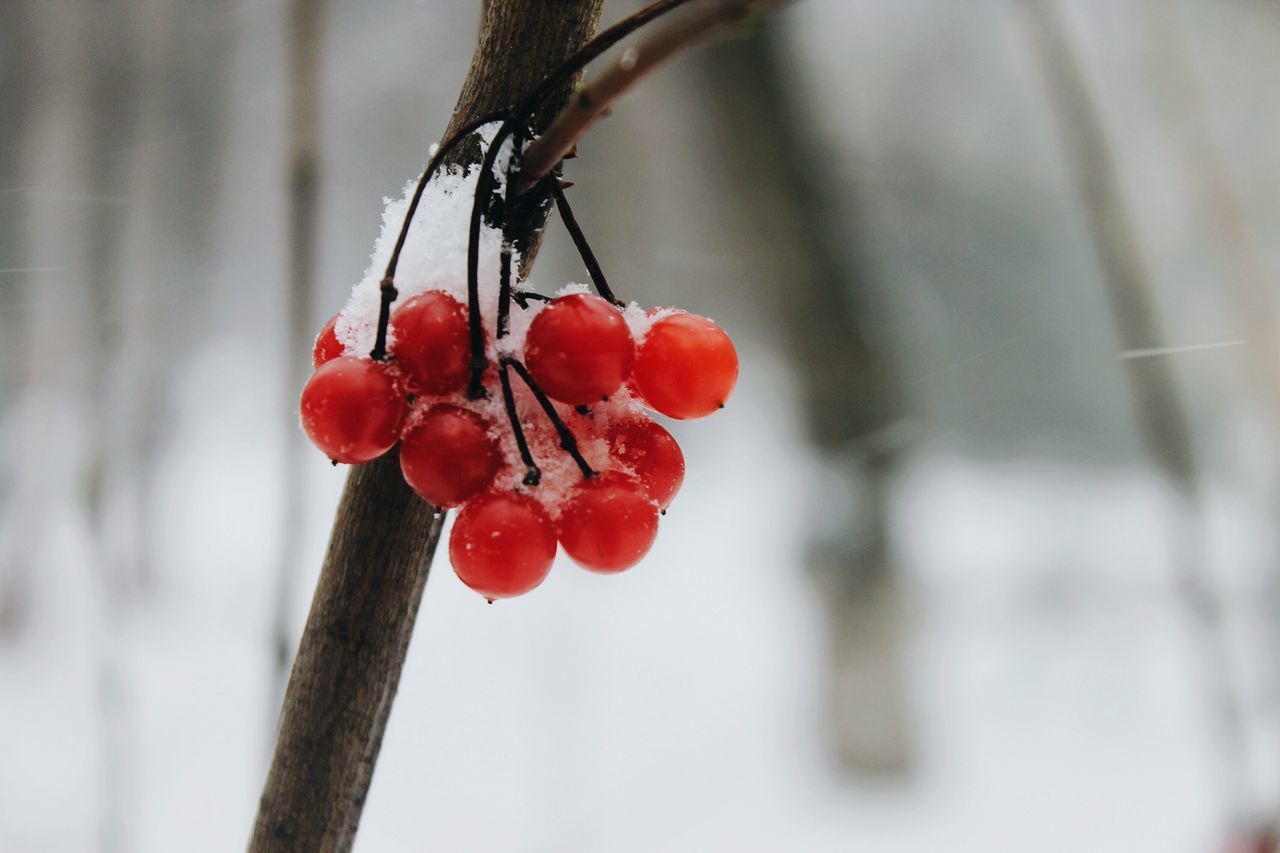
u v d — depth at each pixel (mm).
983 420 1830
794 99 989
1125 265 573
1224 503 1287
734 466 1838
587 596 1143
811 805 931
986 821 911
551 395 230
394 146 1248
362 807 238
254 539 1306
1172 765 969
